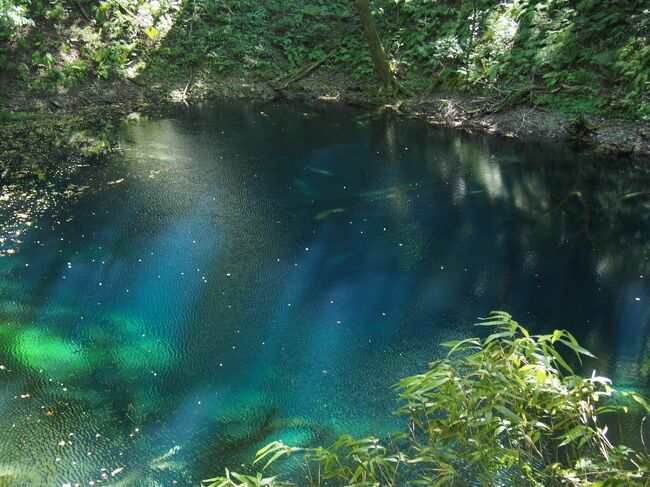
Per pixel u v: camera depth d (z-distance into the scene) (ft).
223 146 31.89
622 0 35.32
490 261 19.86
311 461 11.38
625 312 16.79
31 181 25.71
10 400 13.20
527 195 25.70
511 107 35.58
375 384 13.92
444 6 43.93
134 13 45.01
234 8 49.34
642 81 31.22
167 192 25.21
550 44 35.70
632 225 22.62
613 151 30.17
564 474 7.68
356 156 30.81
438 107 38.29
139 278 18.38
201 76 44.24
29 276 18.19
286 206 24.18
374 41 40.32
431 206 24.47
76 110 37.58
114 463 11.51
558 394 7.11
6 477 11.10
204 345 15.35
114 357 14.79
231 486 7.19
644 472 6.94
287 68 45.88
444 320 16.55
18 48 38.96
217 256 19.92
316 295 17.75
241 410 13.05
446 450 7.55
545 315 16.67
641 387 13.51
